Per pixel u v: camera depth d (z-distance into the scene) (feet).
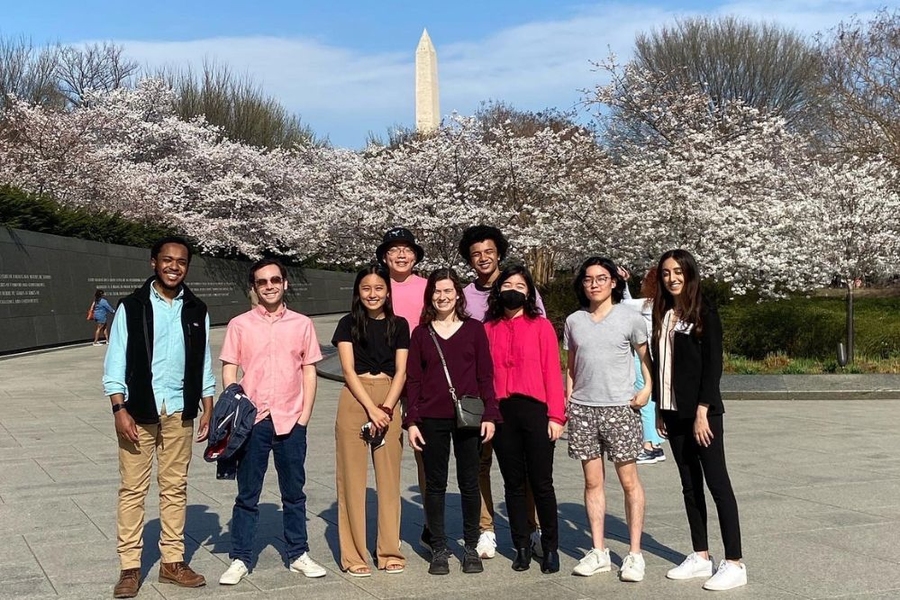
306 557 16.93
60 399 46.24
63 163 104.42
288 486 16.96
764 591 15.48
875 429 34.73
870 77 96.78
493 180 67.36
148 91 136.67
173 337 16.35
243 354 16.92
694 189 59.36
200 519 21.29
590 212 62.80
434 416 16.93
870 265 56.59
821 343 55.62
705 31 139.95
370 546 19.25
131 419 15.87
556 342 17.15
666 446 31.53
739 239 57.00
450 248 65.62
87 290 92.68
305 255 86.94
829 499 22.48
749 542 18.57
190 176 129.70
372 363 17.26
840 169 66.44
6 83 140.05
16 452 30.35
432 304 17.20
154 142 131.95
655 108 68.54
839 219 55.93
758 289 61.11
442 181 67.10
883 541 18.57
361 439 17.15
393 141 129.80
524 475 17.20
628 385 17.02
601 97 69.72
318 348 17.49
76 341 89.35
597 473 17.11
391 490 17.17
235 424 16.08
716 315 16.17
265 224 128.16
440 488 17.11
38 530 20.02
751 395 44.42
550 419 16.83
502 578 16.65
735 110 67.56
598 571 16.81
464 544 18.45
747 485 24.26
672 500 22.68
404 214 63.26
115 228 102.42
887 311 70.90
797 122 131.23
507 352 17.04
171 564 16.40
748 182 61.98
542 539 17.07
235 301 132.98
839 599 14.98
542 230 63.10
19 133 102.89
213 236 125.49
